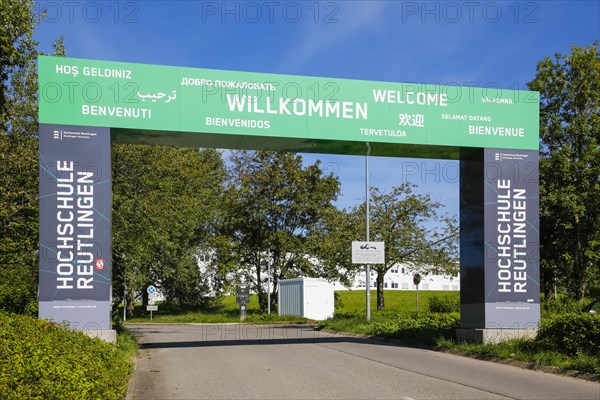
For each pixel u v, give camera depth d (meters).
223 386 11.19
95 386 8.52
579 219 32.03
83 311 14.34
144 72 15.07
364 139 16.19
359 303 52.12
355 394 10.13
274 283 49.81
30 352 8.71
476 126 16.86
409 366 13.53
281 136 15.70
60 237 14.40
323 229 48.09
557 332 13.93
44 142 14.48
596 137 31.59
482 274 16.62
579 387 10.60
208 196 48.06
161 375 12.68
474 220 17.17
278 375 12.40
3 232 19.72
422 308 41.28
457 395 9.94
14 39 18.95
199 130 15.26
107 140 14.77
